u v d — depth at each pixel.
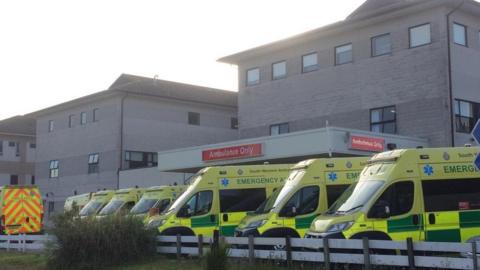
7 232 24.86
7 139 64.62
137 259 16.36
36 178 51.12
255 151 27.02
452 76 26.78
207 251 12.94
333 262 12.20
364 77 29.81
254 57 35.59
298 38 32.22
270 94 34.56
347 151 24.25
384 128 28.70
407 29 28.20
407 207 12.64
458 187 12.94
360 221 12.50
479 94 28.14
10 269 16.94
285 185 16.14
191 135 46.69
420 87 27.42
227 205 17.88
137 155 43.47
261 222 15.41
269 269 12.90
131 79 48.78
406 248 11.17
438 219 12.67
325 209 15.52
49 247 16.39
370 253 12.19
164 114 45.34
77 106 47.00
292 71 33.47
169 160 31.62
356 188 13.38
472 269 10.27
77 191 46.06
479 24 28.59
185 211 17.59
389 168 12.90
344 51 31.00
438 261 10.70
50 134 50.03
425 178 12.84
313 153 24.56
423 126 27.12
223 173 18.08
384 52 29.14
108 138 43.53
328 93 31.44
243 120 36.03
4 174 63.81
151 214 19.53
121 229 16.42
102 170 43.78
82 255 15.95
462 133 26.88
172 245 16.94
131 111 43.56
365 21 29.30
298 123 32.81
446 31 26.80
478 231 12.79
